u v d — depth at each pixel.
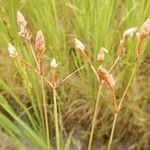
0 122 0.22
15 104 0.29
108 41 0.25
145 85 0.28
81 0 0.26
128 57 0.25
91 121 0.28
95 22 0.24
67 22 0.28
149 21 0.16
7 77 0.28
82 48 0.16
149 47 0.28
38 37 0.15
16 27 0.24
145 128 0.27
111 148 0.28
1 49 0.27
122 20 0.26
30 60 0.24
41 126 0.25
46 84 0.27
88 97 0.27
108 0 0.24
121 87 0.26
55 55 0.26
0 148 0.26
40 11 0.25
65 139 0.28
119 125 0.27
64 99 0.27
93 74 0.25
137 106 0.27
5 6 0.27
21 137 0.27
